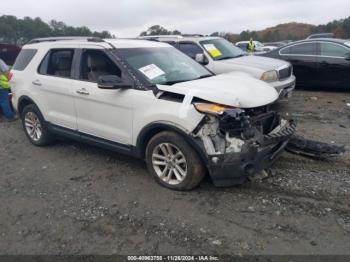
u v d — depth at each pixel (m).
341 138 5.91
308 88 10.47
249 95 4.06
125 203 4.04
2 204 4.21
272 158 4.10
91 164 5.26
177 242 3.30
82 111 5.02
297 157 5.01
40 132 6.04
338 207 3.70
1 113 8.51
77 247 3.32
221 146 3.72
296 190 4.08
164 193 4.21
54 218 3.83
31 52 6.03
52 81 5.39
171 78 4.65
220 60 8.34
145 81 4.38
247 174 3.77
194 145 3.84
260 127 4.11
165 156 4.23
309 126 6.68
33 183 4.73
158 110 4.06
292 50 10.24
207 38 9.15
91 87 4.79
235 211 3.73
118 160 5.34
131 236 3.43
